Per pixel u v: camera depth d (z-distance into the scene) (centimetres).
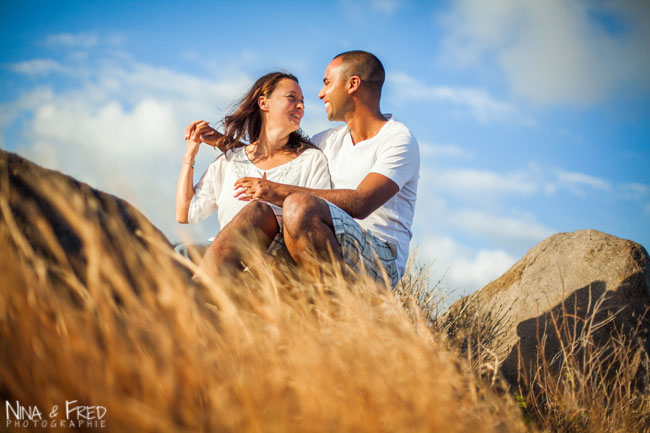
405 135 337
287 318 165
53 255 160
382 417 128
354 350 153
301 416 123
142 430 108
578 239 416
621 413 255
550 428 230
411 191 348
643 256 383
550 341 363
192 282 182
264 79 365
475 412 160
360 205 302
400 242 335
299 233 245
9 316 124
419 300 354
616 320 349
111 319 126
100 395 111
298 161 351
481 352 282
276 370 134
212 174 367
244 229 252
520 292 416
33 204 166
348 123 362
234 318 153
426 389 138
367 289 207
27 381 117
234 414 117
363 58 352
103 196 190
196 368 124
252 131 372
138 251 163
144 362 119
